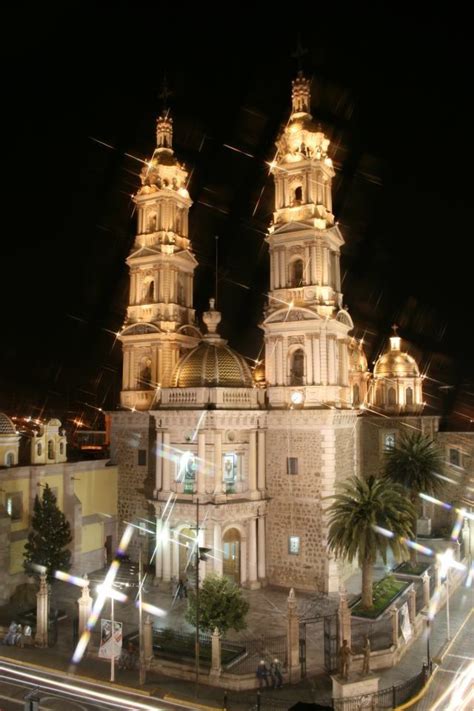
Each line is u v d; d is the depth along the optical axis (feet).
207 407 159.94
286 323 172.35
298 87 186.50
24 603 147.74
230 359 170.19
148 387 196.03
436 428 232.32
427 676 111.24
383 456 197.36
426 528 212.02
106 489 186.29
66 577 158.10
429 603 146.72
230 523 159.33
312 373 169.17
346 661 102.47
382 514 139.74
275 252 179.22
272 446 168.96
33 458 167.22
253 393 169.27
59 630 133.39
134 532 186.19
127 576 171.32
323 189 181.68
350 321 182.09
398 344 252.62
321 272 174.09
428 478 183.83
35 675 111.75
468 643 132.26
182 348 197.67
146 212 202.39
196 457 160.97
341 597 116.98
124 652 117.50
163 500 161.68
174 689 107.34
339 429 169.17
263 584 163.84
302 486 164.25
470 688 108.99
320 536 160.97
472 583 179.63
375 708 97.81
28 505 162.71
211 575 130.93
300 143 180.55
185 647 119.65
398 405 237.66
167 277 196.24
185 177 207.62
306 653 121.90
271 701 103.45
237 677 108.17
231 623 115.24
